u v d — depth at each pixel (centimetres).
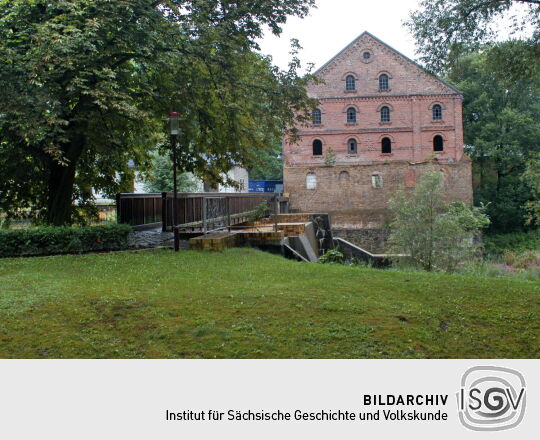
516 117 4178
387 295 764
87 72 1180
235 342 577
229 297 739
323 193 3941
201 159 1827
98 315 660
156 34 1316
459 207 1465
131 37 1270
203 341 580
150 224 1997
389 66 4738
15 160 1481
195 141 1727
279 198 3234
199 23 1389
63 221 1499
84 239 1220
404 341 586
